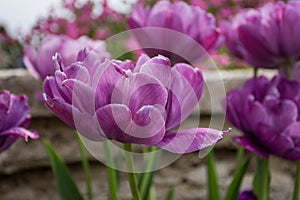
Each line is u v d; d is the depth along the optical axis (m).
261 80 0.69
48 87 0.48
